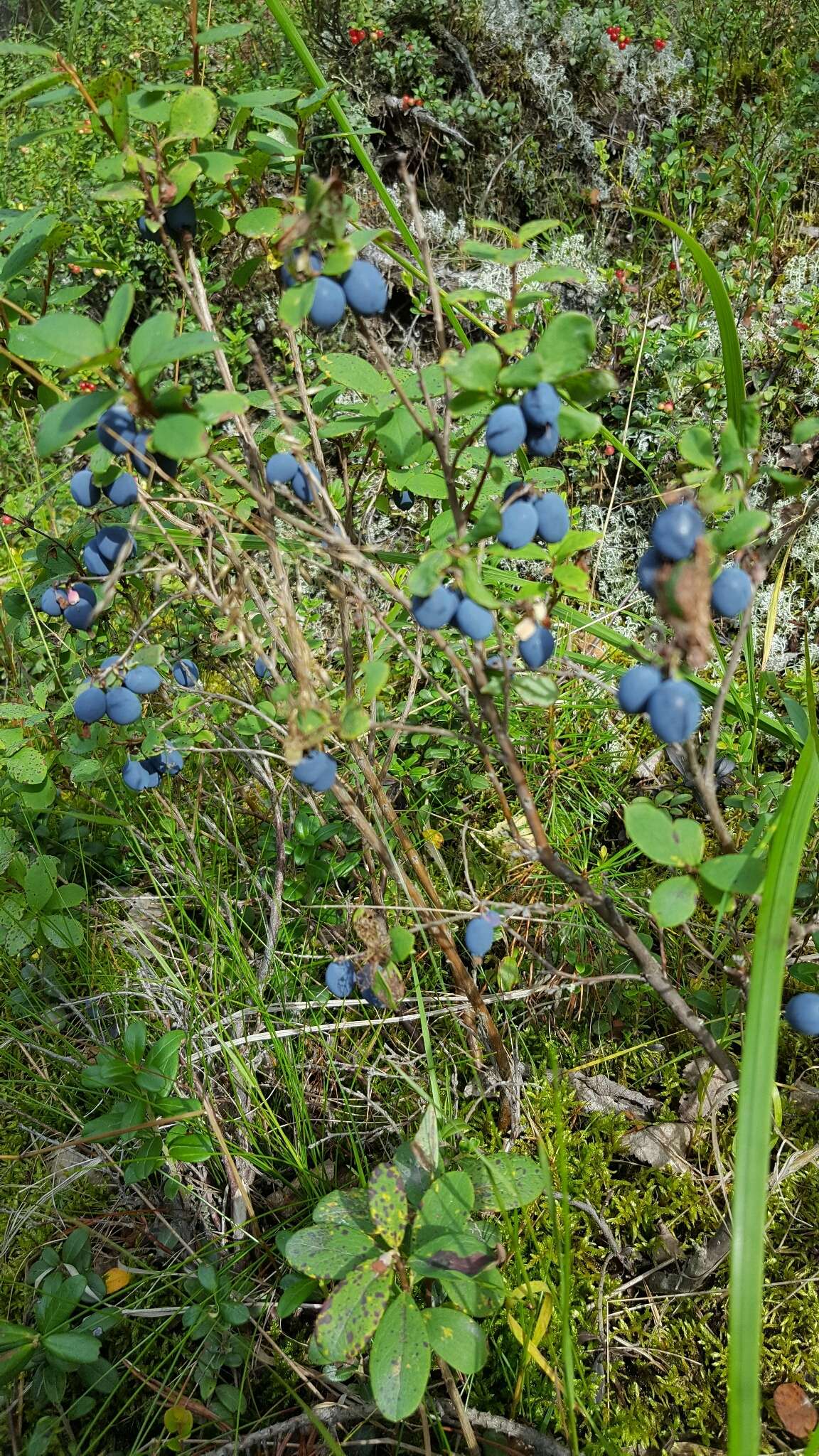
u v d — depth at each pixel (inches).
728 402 15.3
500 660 13.7
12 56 57.2
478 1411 15.2
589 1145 18.1
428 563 12.5
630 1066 19.2
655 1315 16.8
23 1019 20.6
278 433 17.3
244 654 19.0
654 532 11.7
